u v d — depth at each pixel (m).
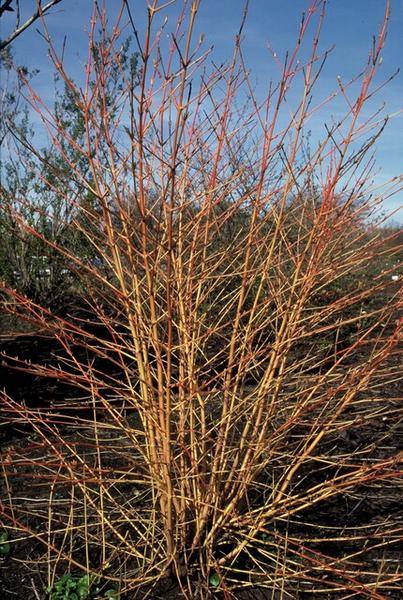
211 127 2.55
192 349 2.47
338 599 2.41
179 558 2.53
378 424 3.80
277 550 2.58
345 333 5.46
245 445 2.52
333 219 2.51
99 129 2.45
